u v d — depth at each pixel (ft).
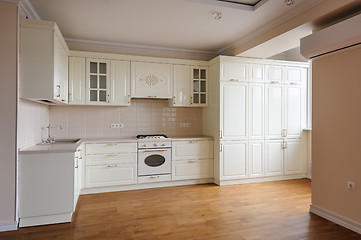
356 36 7.63
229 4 9.82
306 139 15.78
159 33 12.91
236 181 14.39
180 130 15.87
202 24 11.66
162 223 8.98
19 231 8.31
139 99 15.07
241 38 13.61
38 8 9.93
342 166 8.92
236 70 14.14
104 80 13.39
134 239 7.78
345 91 8.83
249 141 14.42
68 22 11.43
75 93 12.89
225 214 9.84
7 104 8.40
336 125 9.17
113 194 12.49
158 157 13.70
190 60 14.76
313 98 10.16
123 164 13.05
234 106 14.10
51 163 8.84
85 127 14.14
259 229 8.52
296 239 7.82
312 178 10.16
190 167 14.21
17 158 8.47
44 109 12.52
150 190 13.17
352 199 8.54
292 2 9.16
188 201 11.39
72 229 8.47
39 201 8.73
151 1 9.38
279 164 15.10
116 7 9.89
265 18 10.94
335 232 8.32
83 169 12.41
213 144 14.62
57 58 9.66
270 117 14.85
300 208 10.53
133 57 13.76
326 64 9.57
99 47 14.32
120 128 14.73
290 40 11.74
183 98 14.70
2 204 8.36
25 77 8.84
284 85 15.17
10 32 8.44
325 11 8.86
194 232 8.27
